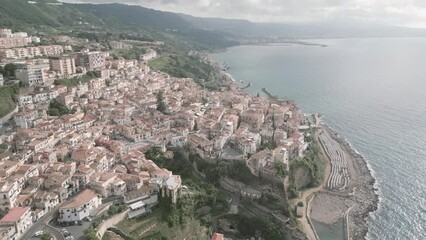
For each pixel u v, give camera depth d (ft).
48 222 445.37
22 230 419.13
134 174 573.33
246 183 623.36
